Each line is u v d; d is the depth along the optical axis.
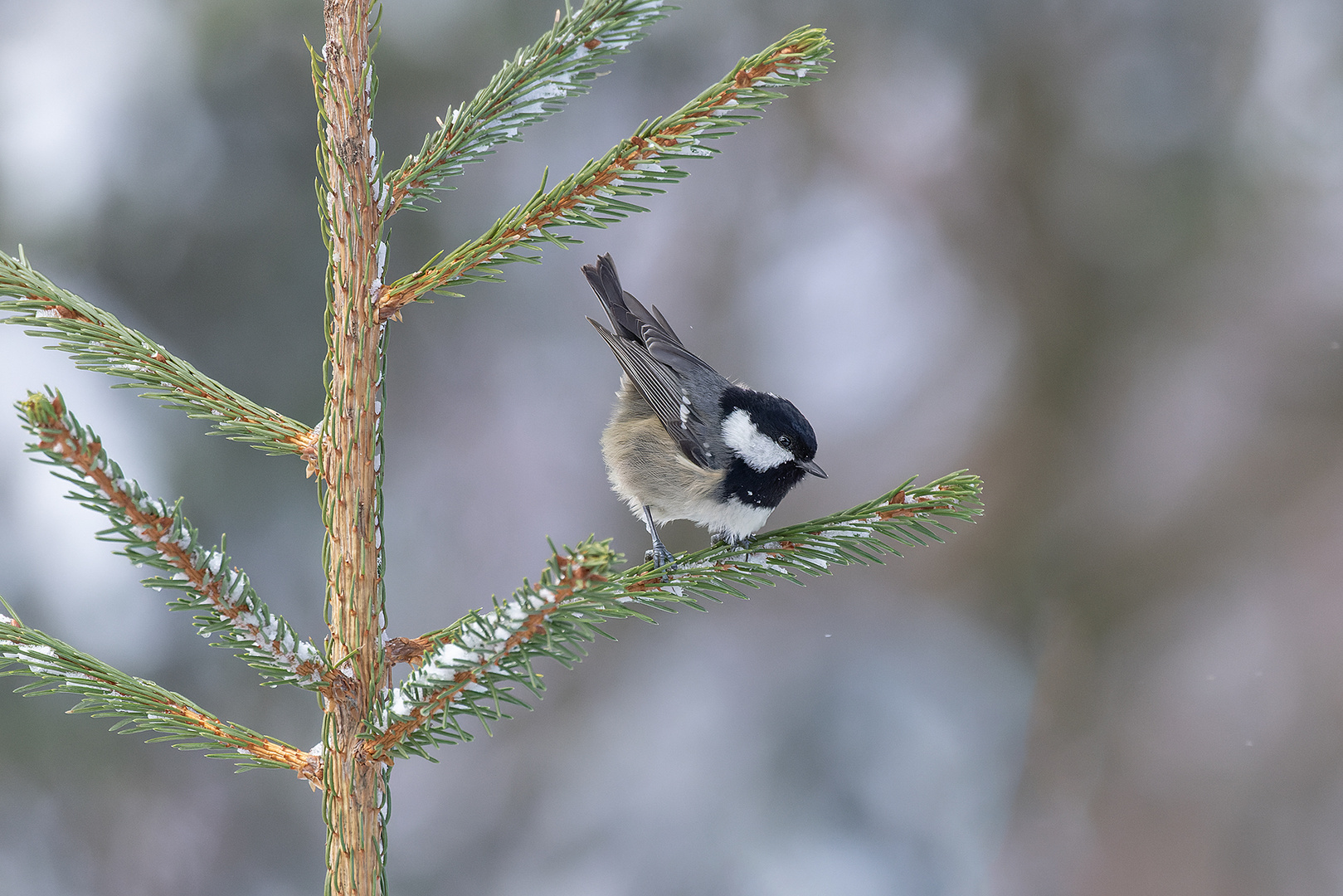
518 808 13.59
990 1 14.03
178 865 11.70
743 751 13.20
